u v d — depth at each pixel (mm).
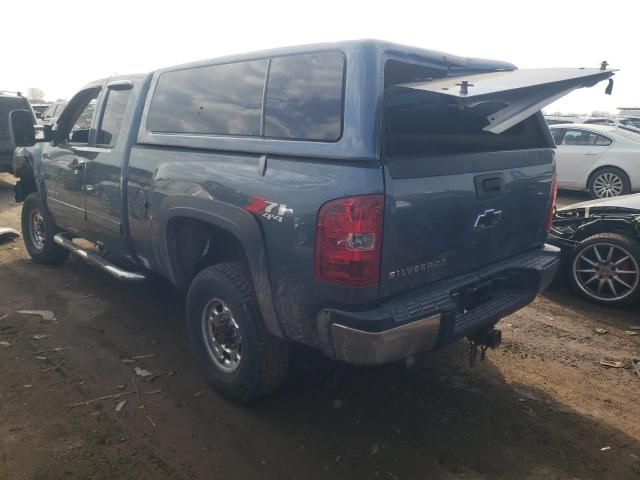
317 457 2896
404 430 3168
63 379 3598
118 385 3551
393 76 2797
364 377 3750
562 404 3490
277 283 2824
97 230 4656
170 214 3504
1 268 5883
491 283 3236
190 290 3477
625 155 10797
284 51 2926
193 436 3037
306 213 2611
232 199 3016
